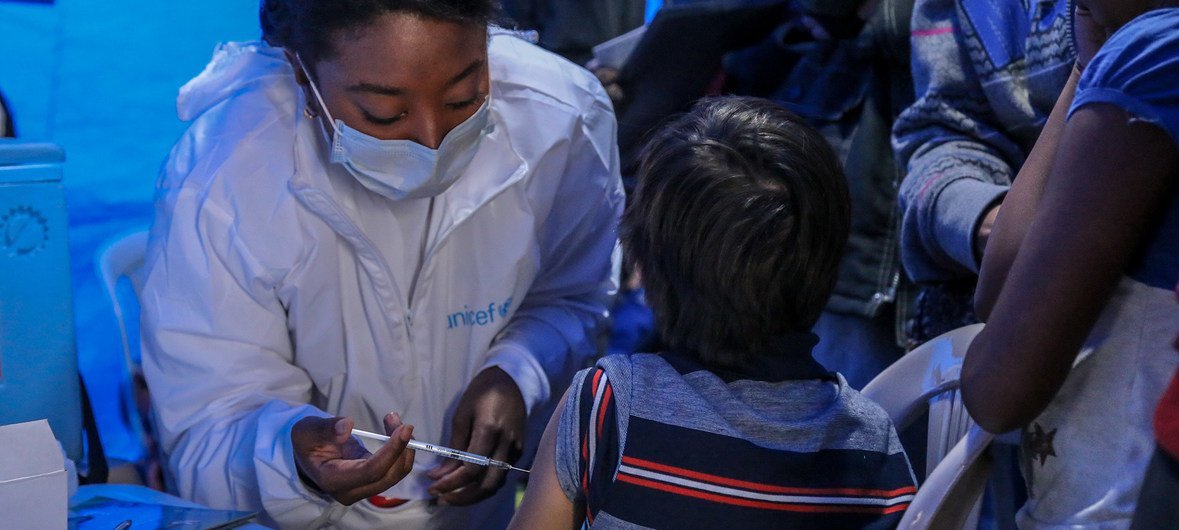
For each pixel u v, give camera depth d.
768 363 1.00
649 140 1.08
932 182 1.41
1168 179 0.79
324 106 1.25
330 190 1.33
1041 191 0.97
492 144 1.42
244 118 1.34
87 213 2.22
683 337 1.01
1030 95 1.38
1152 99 0.77
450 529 1.52
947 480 0.97
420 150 1.22
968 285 1.49
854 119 1.77
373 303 1.38
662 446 0.95
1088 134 0.81
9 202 1.18
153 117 2.33
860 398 1.06
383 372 1.42
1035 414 0.89
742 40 1.96
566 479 1.00
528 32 1.55
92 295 2.13
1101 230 0.81
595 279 1.59
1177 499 0.66
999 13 1.42
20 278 1.21
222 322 1.34
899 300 1.74
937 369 1.18
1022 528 0.98
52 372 1.25
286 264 1.33
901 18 1.69
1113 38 0.82
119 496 1.20
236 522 1.12
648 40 2.00
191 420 1.35
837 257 1.02
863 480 0.99
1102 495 0.90
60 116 2.20
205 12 2.39
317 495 1.26
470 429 1.40
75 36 2.21
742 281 0.96
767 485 0.95
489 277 1.46
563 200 1.54
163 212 1.34
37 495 0.96
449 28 1.17
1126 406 0.87
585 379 1.01
